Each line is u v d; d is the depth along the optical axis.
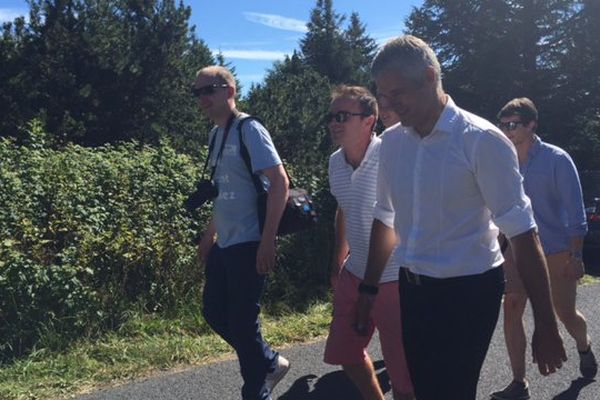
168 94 22.80
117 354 5.25
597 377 4.85
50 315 5.43
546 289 2.39
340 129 3.55
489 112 26.33
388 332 3.47
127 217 6.87
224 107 4.04
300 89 17.08
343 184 3.66
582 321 4.76
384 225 3.06
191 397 4.52
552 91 25.81
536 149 4.60
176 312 6.33
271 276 7.36
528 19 25.41
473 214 2.48
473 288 2.48
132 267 6.38
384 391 4.70
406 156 2.57
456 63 26.75
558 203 4.59
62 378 4.78
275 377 4.26
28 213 6.31
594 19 25.08
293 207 3.98
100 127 21.36
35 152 7.89
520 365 4.43
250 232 3.95
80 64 21.50
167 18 23.02
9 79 20.42
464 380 2.55
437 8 27.03
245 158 3.93
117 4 23.34
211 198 4.05
